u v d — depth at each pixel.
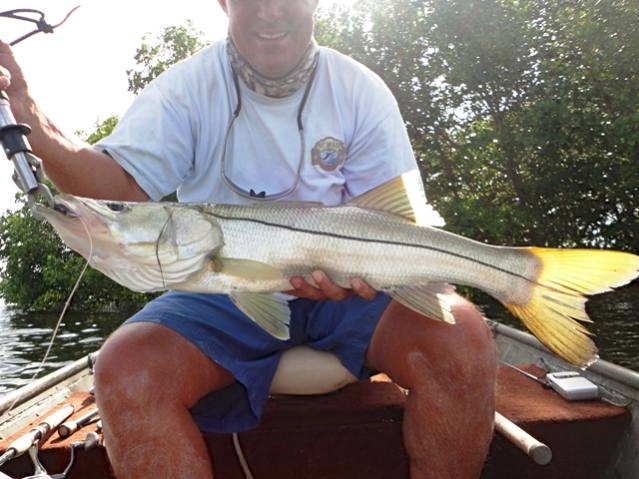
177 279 0.74
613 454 0.89
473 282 0.79
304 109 0.87
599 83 4.60
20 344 5.13
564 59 4.86
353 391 0.92
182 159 0.85
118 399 0.68
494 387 0.74
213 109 0.86
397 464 0.89
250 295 0.76
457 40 5.12
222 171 0.86
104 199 0.78
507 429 0.80
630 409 0.89
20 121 0.70
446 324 0.74
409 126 5.43
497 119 5.18
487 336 0.75
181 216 0.73
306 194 0.87
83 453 0.83
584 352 0.75
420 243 0.77
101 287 7.68
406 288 0.77
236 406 0.80
